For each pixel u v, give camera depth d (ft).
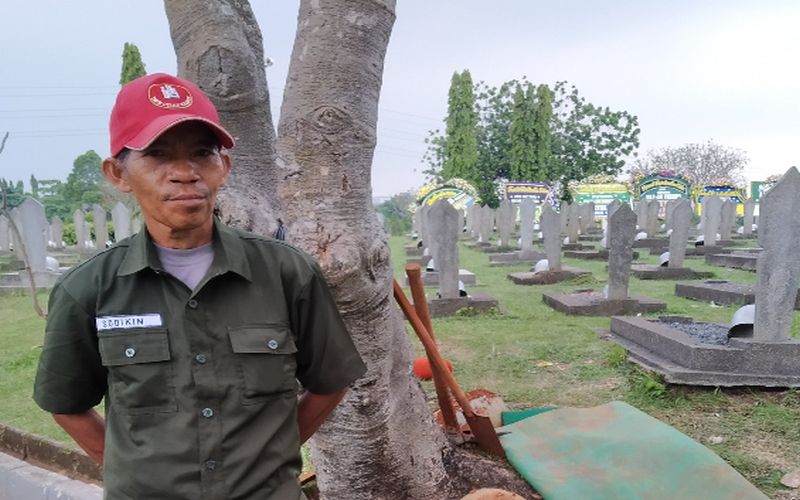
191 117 4.63
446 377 10.02
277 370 5.04
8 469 11.43
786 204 14.80
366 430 8.36
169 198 4.70
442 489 9.53
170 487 4.77
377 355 8.06
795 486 10.19
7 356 22.03
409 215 132.16
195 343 4.84
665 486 9.07
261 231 9.40
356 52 7.53
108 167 5.02
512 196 94.68
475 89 118.73
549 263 36.58
